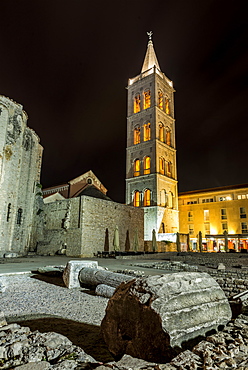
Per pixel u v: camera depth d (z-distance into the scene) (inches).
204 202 2549.2
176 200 2151.8
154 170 2000.5
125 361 134.2
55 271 530.0
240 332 152.9
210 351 129.3
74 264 437.1
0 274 512.1
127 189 2143.2
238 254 1148.5
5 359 144.6
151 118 2148.1
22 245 1254.3
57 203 1354.6
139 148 2164.1
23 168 1323.8
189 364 119.3
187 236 1878.7
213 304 175.3
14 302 320.5
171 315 147.6
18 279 481.1
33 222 1397.6
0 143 1138.7
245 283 382.0
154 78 2224.4
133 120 2289.6
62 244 1235.2
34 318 261.7
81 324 248.2
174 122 2391.7
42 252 1305.4
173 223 2050.9
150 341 145.6
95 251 1217.4
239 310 252.5
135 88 2383.1
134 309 161.2
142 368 122.6
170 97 2444.6
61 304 319.6
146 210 1945.1
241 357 124.3
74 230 1203.9
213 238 2251.5
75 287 425.1
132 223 1515.7
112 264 746.2
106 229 1310.3
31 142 1425.9
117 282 365.1
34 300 334.3
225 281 404.5
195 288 175.5
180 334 144.3
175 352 138.1
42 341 163.9
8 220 1143.0
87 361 145.2
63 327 236.8
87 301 340.2
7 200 1135.6
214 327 167.5
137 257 1105.4
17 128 1233.4
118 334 169.2
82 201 1210.6
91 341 203.8
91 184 2000.5
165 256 1251.2
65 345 163.2
